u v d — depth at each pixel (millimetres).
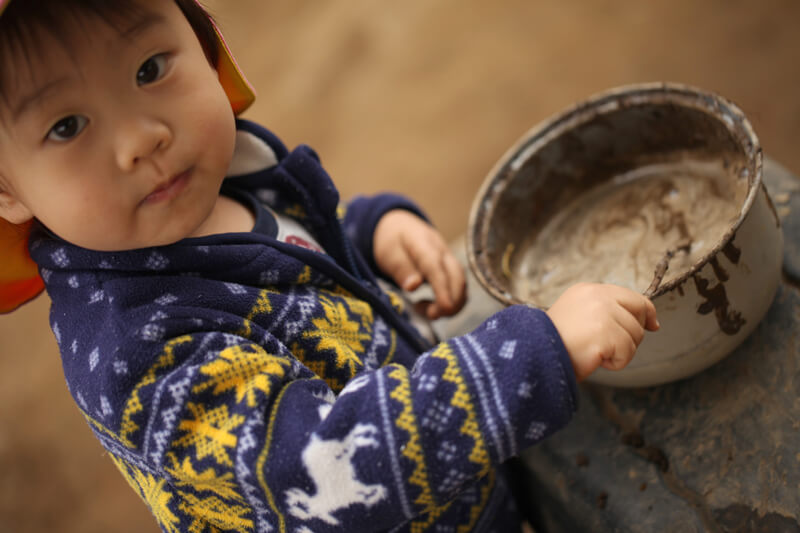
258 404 637
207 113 683
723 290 712
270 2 3006
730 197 835
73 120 621
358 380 669
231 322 698
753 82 2027
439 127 2350
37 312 2422
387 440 616
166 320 662
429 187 2230
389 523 648
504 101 2318
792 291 834
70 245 724
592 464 851
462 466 622
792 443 742
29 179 647
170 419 635
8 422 2174
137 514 1903
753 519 723
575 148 948
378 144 2385
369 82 2566
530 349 630
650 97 876
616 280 853
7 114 614
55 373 2242
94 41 614
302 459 615
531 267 949
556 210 980
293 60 2748
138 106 641
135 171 648
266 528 696
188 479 651
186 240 733
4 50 598
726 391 814
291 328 750
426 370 645
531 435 628
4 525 1966
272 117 2598
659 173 933
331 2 2883
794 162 1878
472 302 1112
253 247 769
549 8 2492
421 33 2619
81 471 2023
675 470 800
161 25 655
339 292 842
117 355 646
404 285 1002
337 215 902
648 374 781
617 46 2283
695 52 2158
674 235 855
